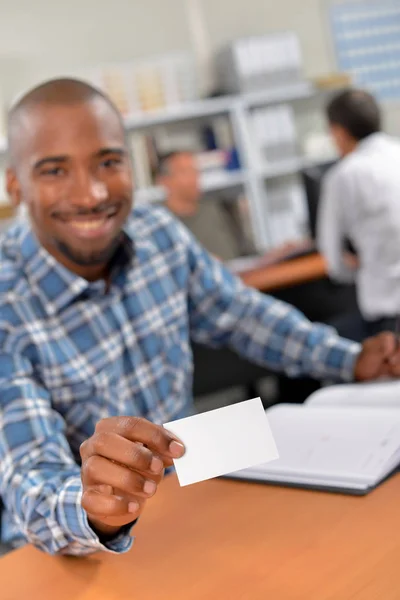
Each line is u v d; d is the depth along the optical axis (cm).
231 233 507
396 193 330
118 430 87
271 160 516
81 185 124
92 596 88
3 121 470
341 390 140
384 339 146
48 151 124
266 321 157
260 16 571
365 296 344
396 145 344
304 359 153
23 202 133
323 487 104
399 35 600
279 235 513
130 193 131
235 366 351
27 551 104
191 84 500
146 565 93
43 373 130
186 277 154
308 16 584
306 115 577
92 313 136
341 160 407
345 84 528
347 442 113
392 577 80
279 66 518
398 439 109
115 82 483
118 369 138
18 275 132
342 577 82
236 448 87
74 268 133
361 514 96
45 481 104
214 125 543
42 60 519
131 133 521
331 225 348
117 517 86
